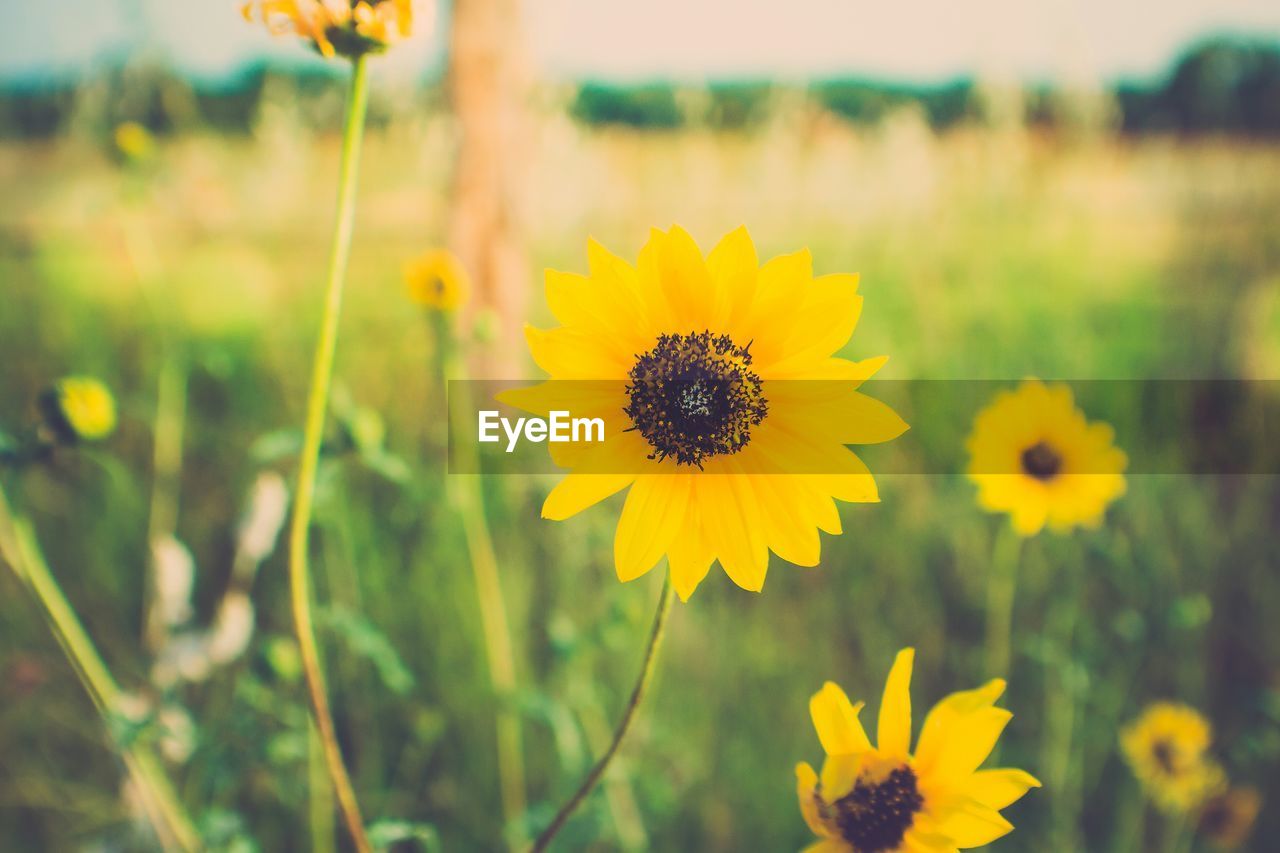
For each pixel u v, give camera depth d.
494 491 0.63
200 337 0.86
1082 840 0.58
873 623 0.68
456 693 0.58
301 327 0.88
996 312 0.99
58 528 0.69
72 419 0.40
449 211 0.81
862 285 1.02
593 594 0.63
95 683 0.42
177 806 0.45
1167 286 1.07
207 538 0.67
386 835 0.36
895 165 1.06
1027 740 0.61
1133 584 0.68
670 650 0.61
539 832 0.46
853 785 0.32
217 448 0.77
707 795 0.58
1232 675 0.68
